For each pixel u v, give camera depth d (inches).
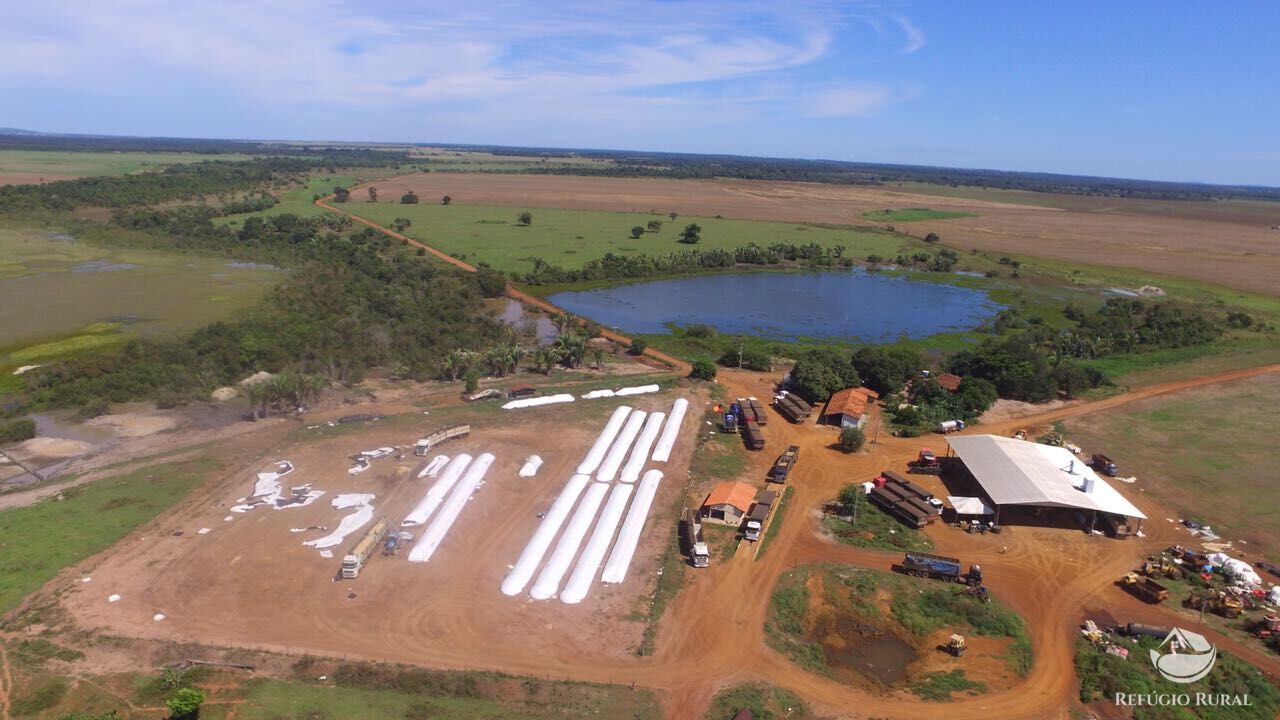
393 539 2223.2
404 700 1652.3
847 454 3095.5
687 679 1756.9
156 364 3599.9
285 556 2182.6
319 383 3442.4
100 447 2888.8
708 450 3075.8
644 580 2139.5
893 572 2226.9
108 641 1791.3
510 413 3393.2
